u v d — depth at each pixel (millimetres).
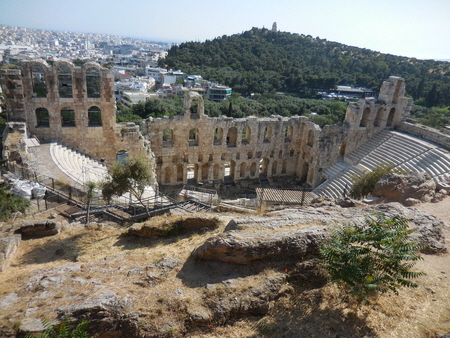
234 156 56562
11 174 32969
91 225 27438
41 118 50031
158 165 52094
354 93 176625
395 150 52781
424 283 16062
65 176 35656
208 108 113062
